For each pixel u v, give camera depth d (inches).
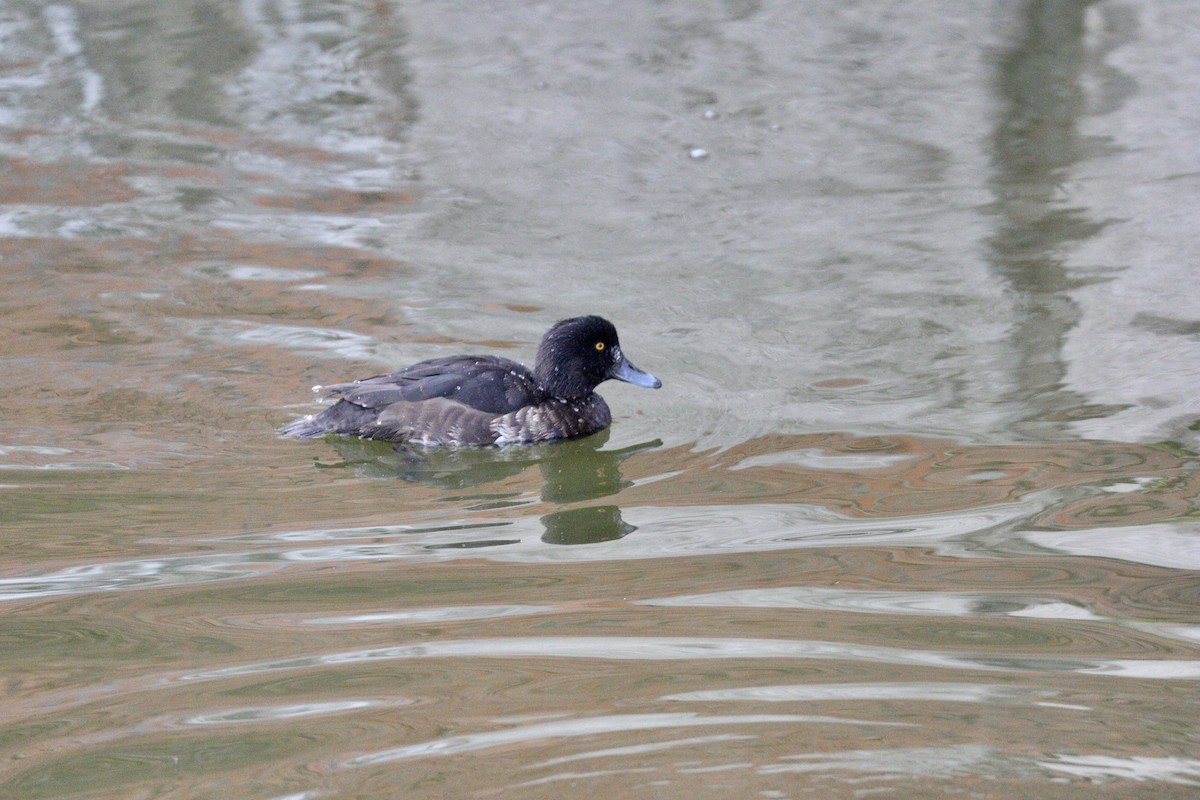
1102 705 299.3
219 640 339.9
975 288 605.6
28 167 775.7
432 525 424.2
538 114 845.2
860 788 272.2
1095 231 660.1
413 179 759.1
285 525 422.3
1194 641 327.9
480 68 918.4
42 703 308.5
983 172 746.2
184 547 402.6
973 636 332.8
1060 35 950.4
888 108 845.2
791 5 1025.5
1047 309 580.4
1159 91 847.1
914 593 358.9
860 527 406.6
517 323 589.6
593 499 444.8
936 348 552.1
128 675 321.4
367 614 354.3
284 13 1019.9
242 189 746.2
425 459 490.0
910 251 650.2
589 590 367.2
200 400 519.8
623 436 504.1
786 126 822.5
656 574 378.3
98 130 831.1
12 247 669.3
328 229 693.3
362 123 837.8
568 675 316.8
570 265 649.0
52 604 362.0
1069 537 392.5
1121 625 337.1
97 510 428.5
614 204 721.6
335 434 497.7
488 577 379.6
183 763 281.9
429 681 315.6
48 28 992.9
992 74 893.2
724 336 574.2
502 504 442.9
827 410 505.0
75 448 475.8
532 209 716.7
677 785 274.2
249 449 484.1
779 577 372.5
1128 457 448.8
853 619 344.2
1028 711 297.1
